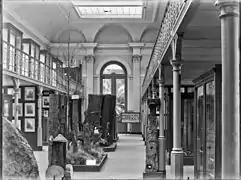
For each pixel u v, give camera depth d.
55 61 23.70
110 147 16.52
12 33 15.71
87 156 11.23
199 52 9.07
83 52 29.52
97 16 27.70
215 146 5.29
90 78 29.56
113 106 18.72
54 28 27.31
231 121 3.33
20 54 15.80
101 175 9.48
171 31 7.58
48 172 6.79
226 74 3.34
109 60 30.53
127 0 24.17
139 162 12.45
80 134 12.90
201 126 6.67
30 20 20.72
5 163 4.23
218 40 8.07
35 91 17.61
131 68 30.39
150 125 9.54
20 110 17.50
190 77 12.79
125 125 28.95
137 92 30.00
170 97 11.37
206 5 5.06
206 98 6.23
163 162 9.35
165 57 9.70
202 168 6.54
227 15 3.35
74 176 9.12
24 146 4.52
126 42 30.47
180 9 6.04
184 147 10.62
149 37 29.98
